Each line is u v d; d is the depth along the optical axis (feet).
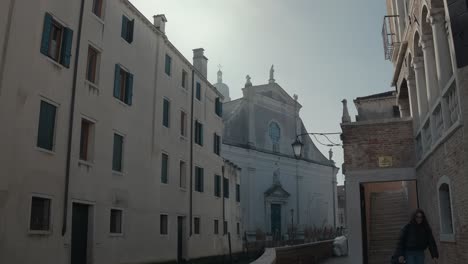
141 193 72.69
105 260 61.26
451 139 31.22
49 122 52.75
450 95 31.45
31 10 50.14
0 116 45.01
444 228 35.63
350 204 49.01
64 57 55.36
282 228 178.40
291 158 189.26
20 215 46.88
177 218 86.17
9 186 45.68
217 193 111.14
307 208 192.34
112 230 65.26
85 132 60.54
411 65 46.39
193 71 98.89
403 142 48.62
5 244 44.73
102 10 65.05
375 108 69.05
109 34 65.92
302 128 203.00
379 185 76.59
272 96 190.19
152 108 78.54
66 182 54.24
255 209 169.58
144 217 73.10
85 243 58.59
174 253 83.51
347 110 52.21
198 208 96.73
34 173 49.19
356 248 48.16
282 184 183.62
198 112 100.78
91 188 59.31
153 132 78.28
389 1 61.41
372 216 65.16
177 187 86.99
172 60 88.17
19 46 48.06
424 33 37.91
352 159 49.80
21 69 48.16
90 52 62.54
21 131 47.75
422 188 44.39
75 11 58.23
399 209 65.98
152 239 75.25
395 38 56.49
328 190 207.82
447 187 35.22
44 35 52.01
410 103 48.37
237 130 174.70
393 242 58.39
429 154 38.96
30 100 49.29
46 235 50.39
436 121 37.04
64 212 53.47
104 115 63.41
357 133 50.16
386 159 48.75
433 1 32.81
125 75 71.15
